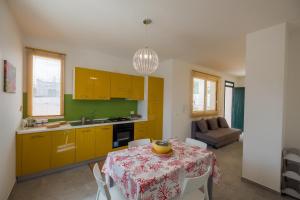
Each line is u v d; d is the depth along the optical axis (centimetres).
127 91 393
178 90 443
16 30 227
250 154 256
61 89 328
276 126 228
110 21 227
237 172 298
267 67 237
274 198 220
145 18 216
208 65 498
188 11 197
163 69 448
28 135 250
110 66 397
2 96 172
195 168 170
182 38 283
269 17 207
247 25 231
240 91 667
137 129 389
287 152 230
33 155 255
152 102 423
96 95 341
